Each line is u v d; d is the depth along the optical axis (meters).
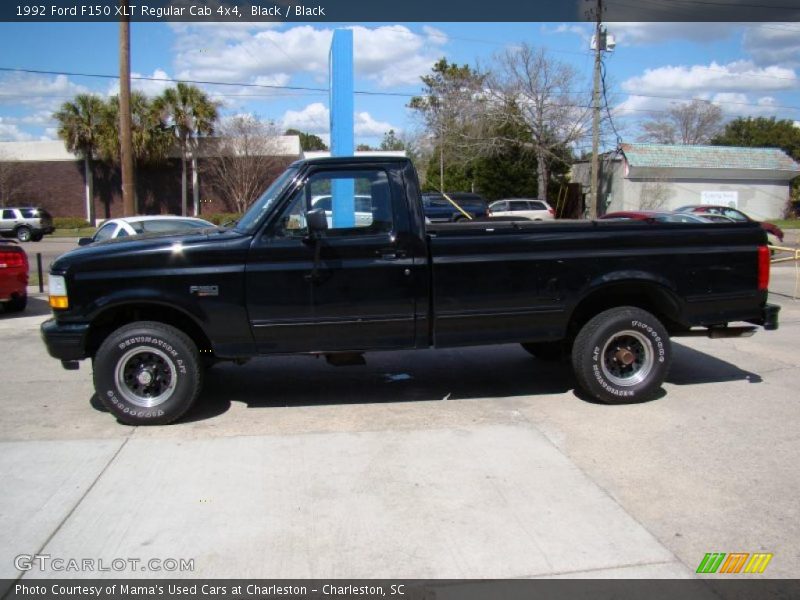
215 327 5.37
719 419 5.47
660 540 3.58
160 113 38.19
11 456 4.80
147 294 5.27
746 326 6.07
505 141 41.03
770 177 41.75
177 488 4.26
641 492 4.15
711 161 40.91
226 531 3.72
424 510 3.94
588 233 5.64
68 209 40.97
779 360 7.49
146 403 5.40
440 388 6.48
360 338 5.54
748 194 41.84
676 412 5.66
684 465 4.55
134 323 5.43
